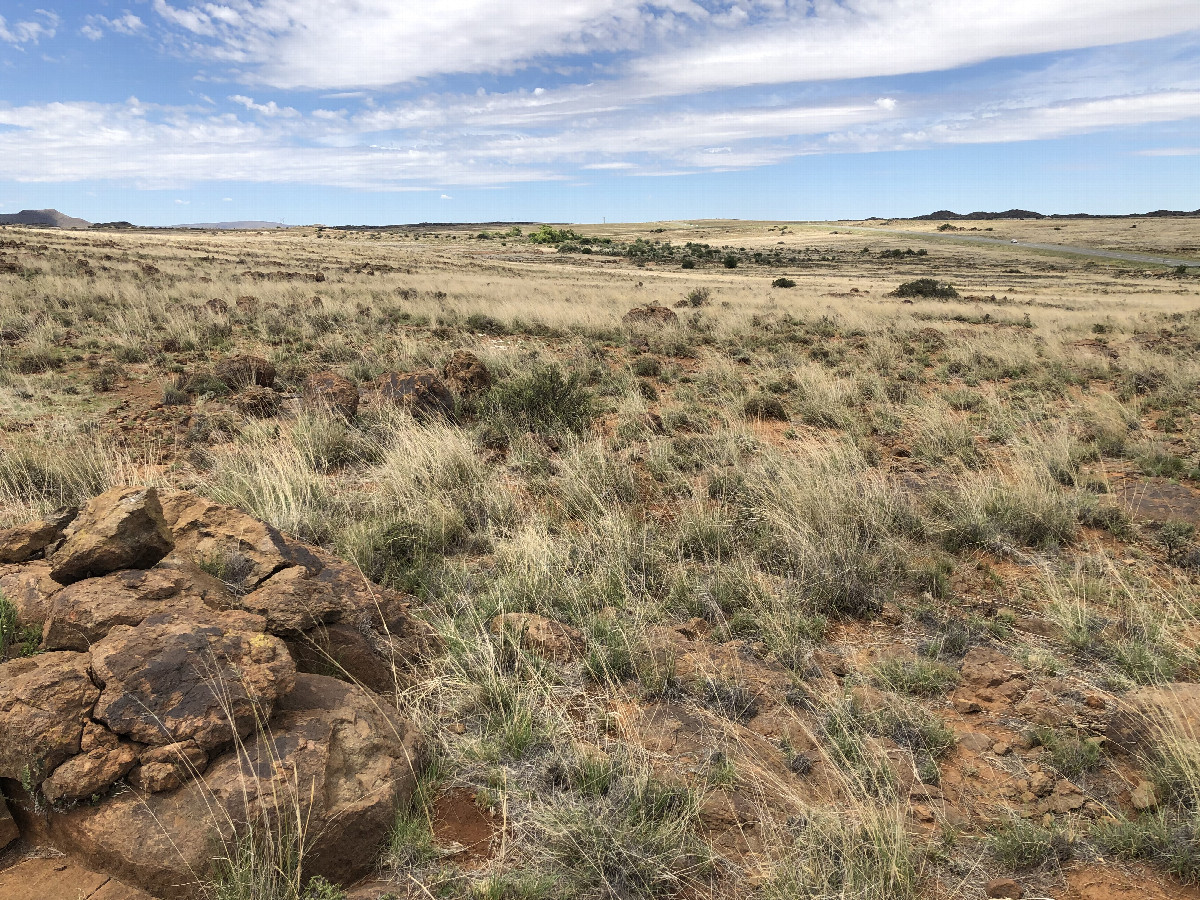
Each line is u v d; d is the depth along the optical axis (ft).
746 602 15.52
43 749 8.07
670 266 271.49
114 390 33.81
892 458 27.09
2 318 47.09
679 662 13.35
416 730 10.77
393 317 59.93
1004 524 19.85
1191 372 41.50
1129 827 9.27
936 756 11.11
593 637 13.82
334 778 9.01
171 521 12.91
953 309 91.09
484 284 103.40
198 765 8.36
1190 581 17.07
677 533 18.45
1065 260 310.04
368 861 8.80
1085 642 13.91
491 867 8.73
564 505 20.58
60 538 11.90
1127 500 22.57
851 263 301.02
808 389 35.40
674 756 10.85
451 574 16.02
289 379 37.22
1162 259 307.58
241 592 11.73
